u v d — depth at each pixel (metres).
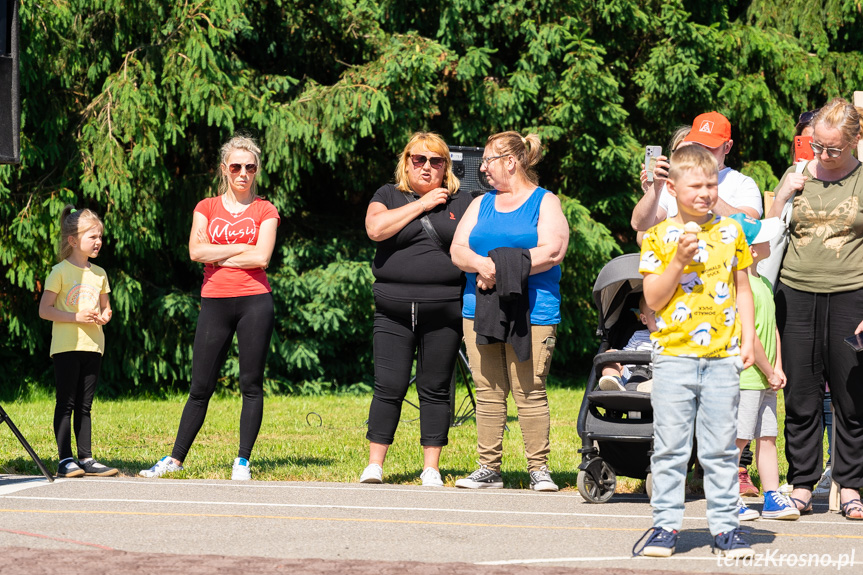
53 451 11.45
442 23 22.41
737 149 26.67
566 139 23.94
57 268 9.21
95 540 6.10
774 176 25.19
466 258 8.39
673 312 5.95
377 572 5.27
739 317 6.10
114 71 20.38
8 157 7.94
